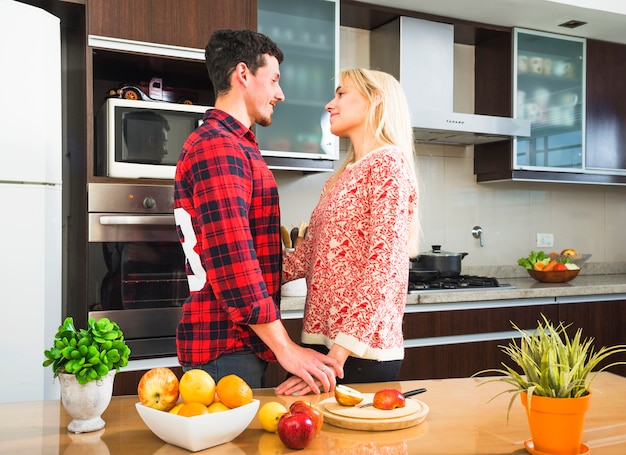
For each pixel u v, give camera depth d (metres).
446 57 3.50
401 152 1.60
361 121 1.65
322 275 1.57
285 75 3.05
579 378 0.93
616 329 3.51
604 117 3.91
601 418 1.11
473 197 3.91
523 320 3.24
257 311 1.25
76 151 2.85
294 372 1.27
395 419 1.04
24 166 2.30
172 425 0.92
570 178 3.81
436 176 3.81
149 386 0.98
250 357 1.39
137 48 2.59
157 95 2.82
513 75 3.64
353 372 1.50
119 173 2.53
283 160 3.05
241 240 1.27
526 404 0.93
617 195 4.36
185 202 1.34
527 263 3.76
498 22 3.59
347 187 1.55
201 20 2.71
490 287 3.25
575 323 3.38
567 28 3.70
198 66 2.80
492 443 0.98
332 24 3.17
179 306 2.62
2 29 2.26
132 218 2.50
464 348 3.09
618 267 4.34
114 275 2.52
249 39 1.45
